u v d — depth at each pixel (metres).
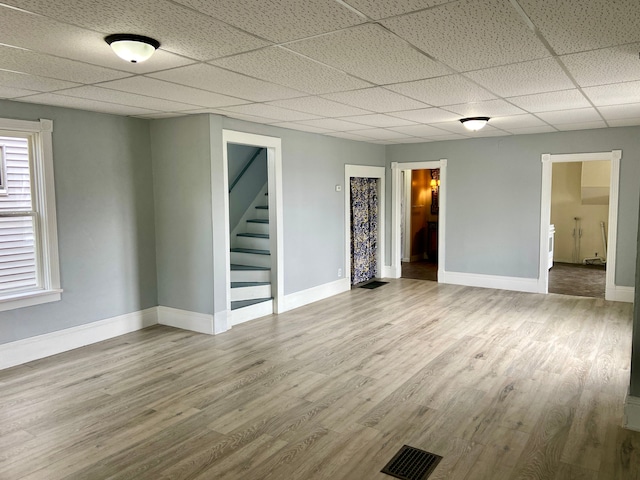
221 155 4.94
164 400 3.41
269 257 6.02
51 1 1.92
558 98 4.07
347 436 2.88
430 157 7.61
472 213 7.30
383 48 2.61
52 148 4.29
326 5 1.99
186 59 2.79
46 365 4.12
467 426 2.99
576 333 4.90
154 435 2.92
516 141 6.82
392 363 4.10
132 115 4.88
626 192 6.07
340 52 2.69
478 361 4.12
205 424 3.05
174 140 5.04
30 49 2.57
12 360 4.10
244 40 2.45
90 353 4.43
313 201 6.43
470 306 6.11
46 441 2.86
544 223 6.72
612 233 6.20
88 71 3.04
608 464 2.56
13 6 1.97
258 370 3.97
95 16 2.10
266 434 2.91
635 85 3.58
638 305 2.88
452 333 4.95
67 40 2.43
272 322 5.46
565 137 6.45
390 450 2.72
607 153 6.15
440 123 5.54
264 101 4.12
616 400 3.34
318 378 3.79
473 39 2.47
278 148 5.75
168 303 5.32
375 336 4.88
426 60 2.87
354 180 7.50
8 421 3.12
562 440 2.82
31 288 4.29
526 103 4.31
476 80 3.40
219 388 3.61
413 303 6.33
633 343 2.90
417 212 10.30
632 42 2.54
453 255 7.55
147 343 4.71
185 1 1.93
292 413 3.19
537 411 3.19
